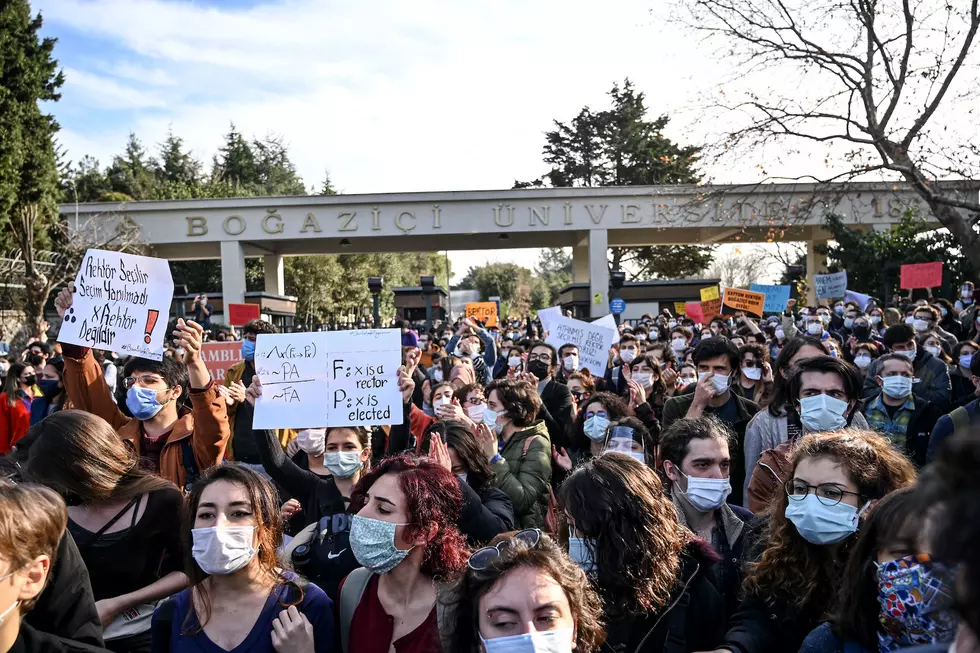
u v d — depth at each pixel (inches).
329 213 1171.3
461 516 144.1
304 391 179.0
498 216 1163.9
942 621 64.9
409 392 187.3
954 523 41.2
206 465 180.2
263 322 309.9
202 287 1877.5
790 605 113.3
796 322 681.6
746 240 1334.9
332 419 176.7
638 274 2182.6
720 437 144.4
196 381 178.1
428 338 549.6
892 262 954.7
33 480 130.3
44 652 101.5
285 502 178.7
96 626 112.5
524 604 85.6
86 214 1155.3
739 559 134.2
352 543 113.6
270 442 178.2
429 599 112.5
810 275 1300.4
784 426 191.0
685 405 231.9
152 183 2223.2
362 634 112.9
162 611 112.5
